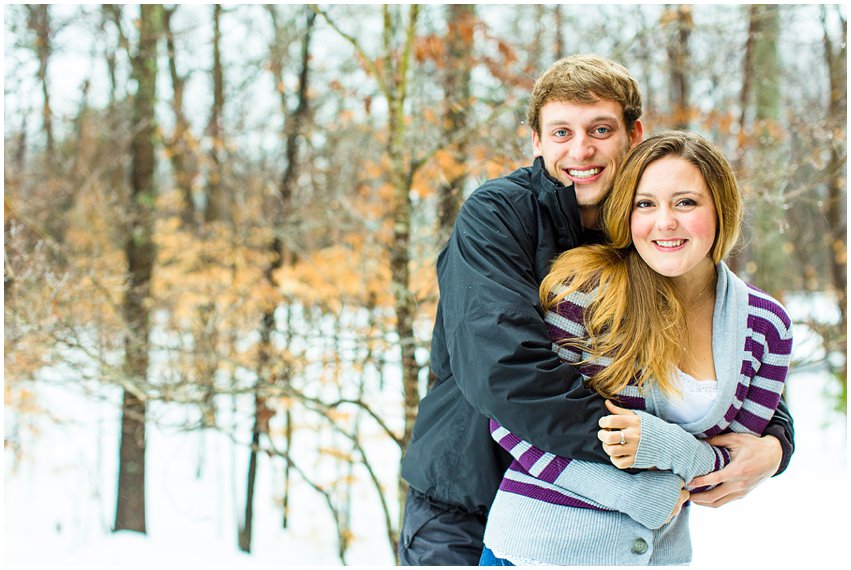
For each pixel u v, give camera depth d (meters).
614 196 1.94
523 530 1.85
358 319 5.97
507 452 2.12
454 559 2.19
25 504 8.80
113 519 8.67
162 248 8.19
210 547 7.38
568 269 1.94
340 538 5.98
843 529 5.63
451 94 5.28
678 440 1.79
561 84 2.07
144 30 8.21
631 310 1.90
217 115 8.12
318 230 6.95
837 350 5.35
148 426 8.28
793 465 7.81
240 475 11.06
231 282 7.00
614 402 1.89
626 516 1.82
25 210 7.34
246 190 8.20
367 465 5.48
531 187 2.10
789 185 5.54
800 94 8.16
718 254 1.90
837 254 7.91
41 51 8.10
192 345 5.84
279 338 6.59
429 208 5.69
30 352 5.33
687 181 1.83
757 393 1.93
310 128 6.96
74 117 9.39
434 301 5.13
